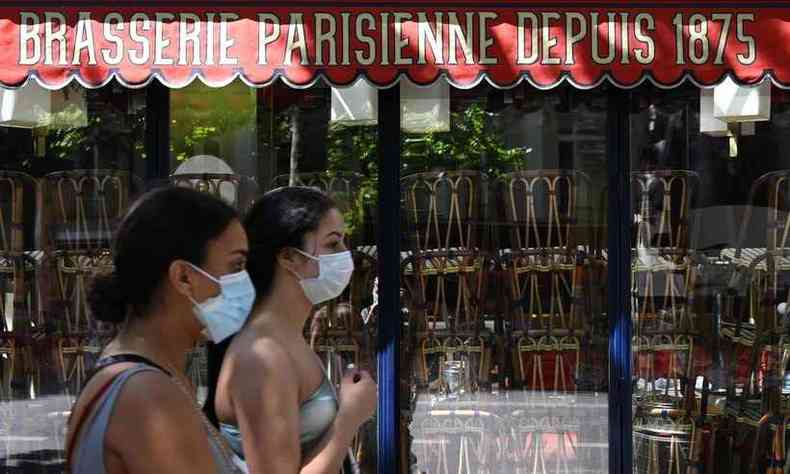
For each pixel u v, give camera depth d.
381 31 6.66
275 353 4.09
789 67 6.72
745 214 7.58
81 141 7.50
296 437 4.06
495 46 6.68
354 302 7.54
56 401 7.68
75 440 3.10
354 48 6.66
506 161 7.54
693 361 7.66
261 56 6.66
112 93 7.47
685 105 7.51
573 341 7.64
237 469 3.86
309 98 7.48
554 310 7.63
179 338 3.33
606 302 7.59
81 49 6.66
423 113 7.48
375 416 7.51
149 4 6.67
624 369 7.54
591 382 7.64
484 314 7.64
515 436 7.67
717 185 7.55
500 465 7.67
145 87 7.43
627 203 7.51
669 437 7.64
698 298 7.64
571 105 7.51
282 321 4.27
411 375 7.63
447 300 7.61
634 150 7.54
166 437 3.05
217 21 6.66
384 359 7.49
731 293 7.66
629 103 7.51
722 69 6.73
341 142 7.47
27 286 7.65
